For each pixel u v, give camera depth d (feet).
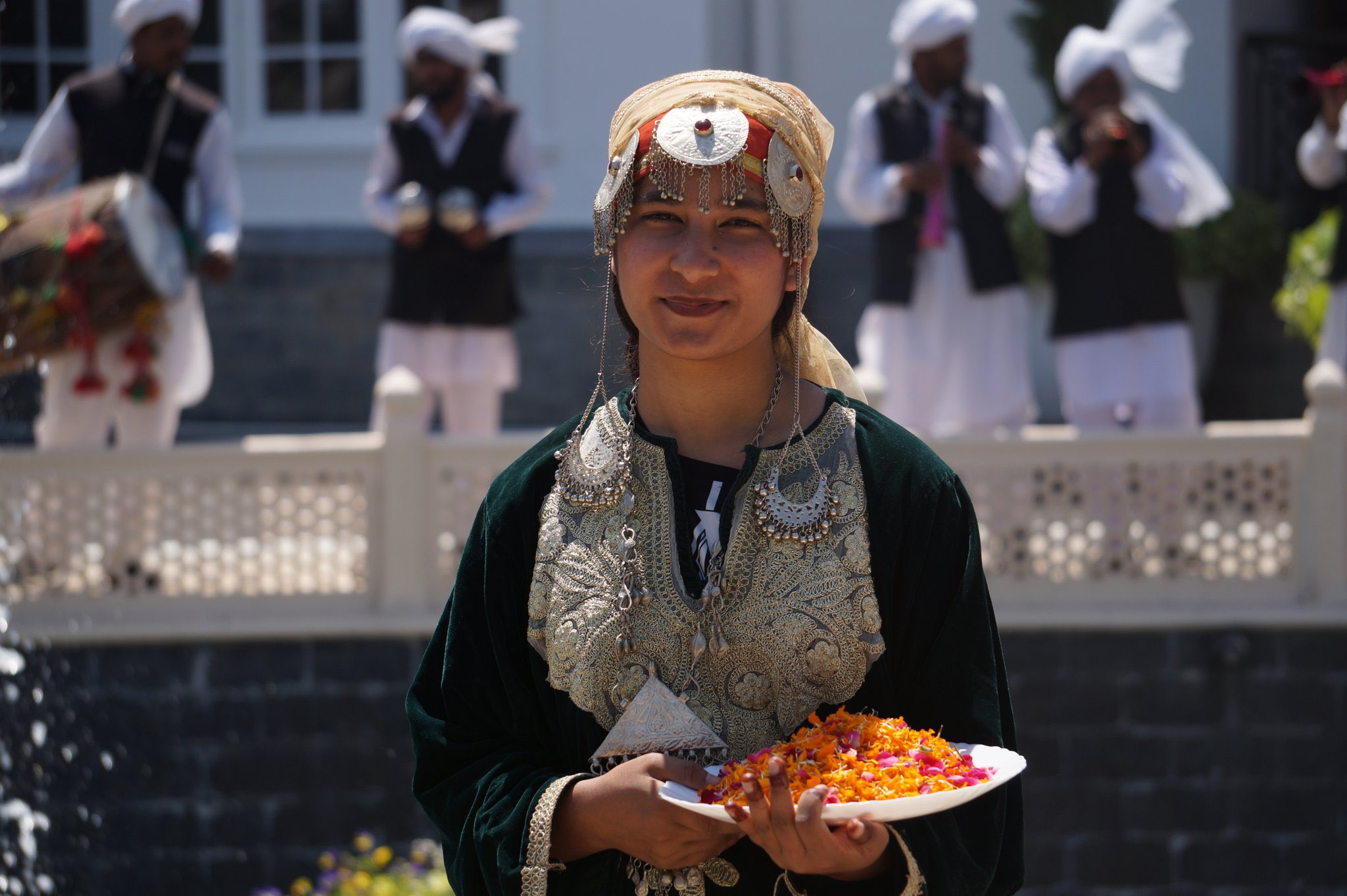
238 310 50.57
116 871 29.68
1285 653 29.94
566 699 9.19
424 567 30.22
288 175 50.90
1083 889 30.04
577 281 49.67
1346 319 34.83
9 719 29.55
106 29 48.57
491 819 8.98
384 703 29.96
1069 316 34.58
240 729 29.89
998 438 30.12
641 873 9.06
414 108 36.24
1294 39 53.57
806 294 9.70
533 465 9.66
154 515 30.09
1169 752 29.94
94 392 30.45
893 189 33.91
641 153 9.07
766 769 8.20
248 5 50.96
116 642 29.71
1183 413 34.30
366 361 50.65
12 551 29.60
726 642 8.82
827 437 9.23
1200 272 49.24
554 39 50.16
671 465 9.21
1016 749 9.32
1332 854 29.89
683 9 49.65
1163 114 52.42
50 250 29.76
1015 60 51.52
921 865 8.41
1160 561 30.22
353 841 29.91
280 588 30.19
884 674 9.01
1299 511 30.09
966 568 9.09
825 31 51.88
